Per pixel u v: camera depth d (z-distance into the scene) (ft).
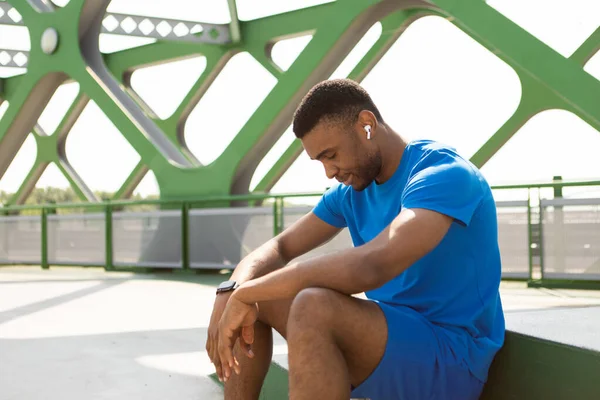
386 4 28.58
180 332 14.11
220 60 36.19
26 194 44.88
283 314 6.07
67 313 17.21
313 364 4.99
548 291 21.21
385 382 5.33
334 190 7.04
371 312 5.25
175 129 38.32
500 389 6.28
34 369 10.66
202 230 30.50
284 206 27.94
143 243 32.24
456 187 5.39
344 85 5.70
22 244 36.35
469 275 5.69
